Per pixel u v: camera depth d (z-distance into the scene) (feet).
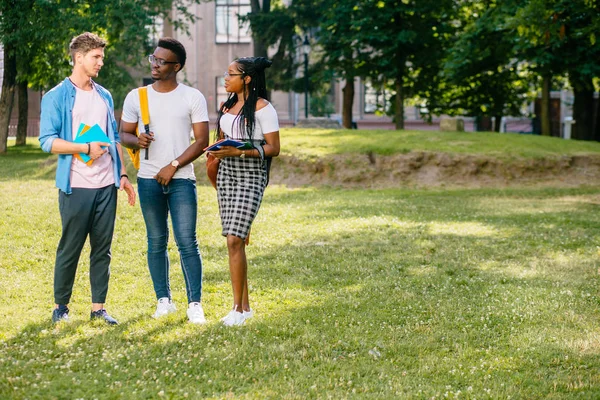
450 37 98.37
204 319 18.94
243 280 18.85
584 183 60.59
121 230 32.40
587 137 93.81
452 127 74.23
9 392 13.55
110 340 16.99
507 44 84.84
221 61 147.33
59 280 18.69
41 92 120.47
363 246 30.73
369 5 94.22
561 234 33.99
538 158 61.87
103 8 85.81
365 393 14.10
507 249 30.53
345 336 17.88
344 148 62.85
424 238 32.94
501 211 42.42
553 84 107.34
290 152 62.28
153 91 19.31
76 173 18.24
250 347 16.75
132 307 20.56
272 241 31.68
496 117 106.22
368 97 150.10
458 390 14.46
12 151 92.53
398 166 60.64
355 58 101.45
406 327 18.85
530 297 22.09
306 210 41.83
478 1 97.71
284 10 111.86
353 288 23.40
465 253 29.55
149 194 19.35
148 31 88.84
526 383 14.84
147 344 16.87
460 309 20.70
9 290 21.80
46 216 34.94
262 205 43.60
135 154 19.60
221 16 147.13
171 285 23.17
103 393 13.82
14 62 89.76
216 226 34.83
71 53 18.48
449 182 59.57
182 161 18.99
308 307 20.75
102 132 18.19
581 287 23.71
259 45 117.08
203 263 26.61
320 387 14.42
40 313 19.54
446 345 17.48
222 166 18.90
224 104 19.58
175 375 14.85
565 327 18.94
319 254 28.91
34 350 16.08
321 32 101.24
